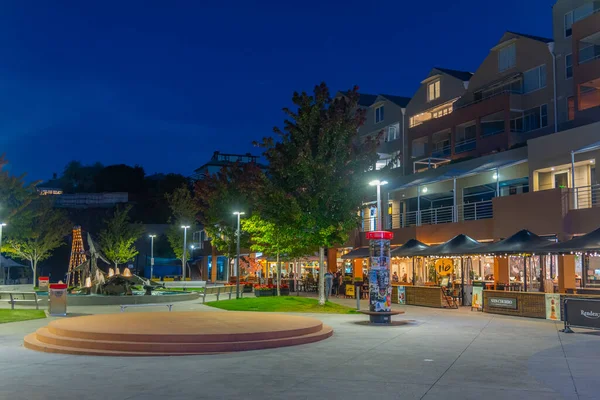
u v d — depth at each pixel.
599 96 33.59
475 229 34.69
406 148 51.53
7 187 37.66
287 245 32.78
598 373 10.80
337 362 12.05
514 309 22.91
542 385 9.70
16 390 9.43
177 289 43.25
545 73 39.03
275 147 27.50
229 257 46.47
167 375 10.70
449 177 38.50
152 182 107.50
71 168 116.81
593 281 30.55
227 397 8.85
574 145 30.52
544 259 33.44
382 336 16.47
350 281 38.41
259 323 16.77
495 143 40.59
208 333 13.99
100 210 90.12
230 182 46.91
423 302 28.77
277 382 9.99
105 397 8.89
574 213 27.95
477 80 45.00
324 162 26.22
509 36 42.47
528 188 34.34
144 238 85.56
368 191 27.23
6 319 21.03
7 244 54.34
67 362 12.27
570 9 37.72
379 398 8.76
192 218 73.06
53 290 22.95
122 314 20.05
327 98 27.38
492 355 13.01
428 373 10.80
